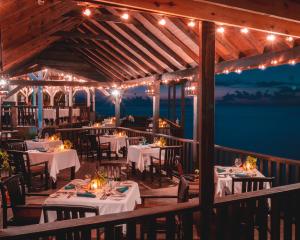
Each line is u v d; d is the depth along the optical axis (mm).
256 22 3176
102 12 8625
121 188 4336
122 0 2482
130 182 4719
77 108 18500
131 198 4176
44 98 22094
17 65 11758
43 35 7102
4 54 6867
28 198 6336
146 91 10805
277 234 3154
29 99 21984
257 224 4070
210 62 2848
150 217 2516
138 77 12156
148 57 10039
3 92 8586
